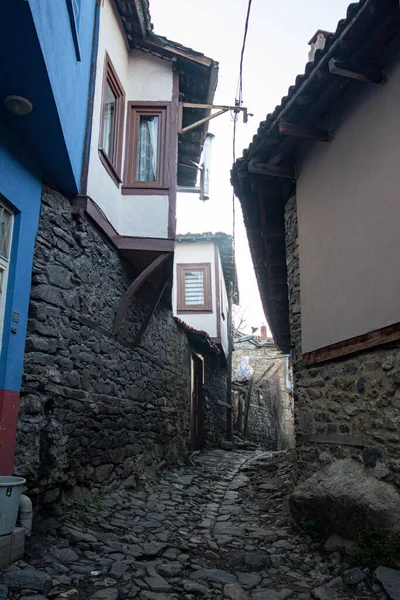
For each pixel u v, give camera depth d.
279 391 21.17
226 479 7.91
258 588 3.31
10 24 3.28
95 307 5.45
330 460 4.52
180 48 7.20
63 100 4.19
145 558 3.77
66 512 4.38
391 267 3.68
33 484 3.97
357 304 4.15
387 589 2.98
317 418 4.81
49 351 4.34
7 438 3.69
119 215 6.49
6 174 3.94
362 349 4.01
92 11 5.53
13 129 4.10
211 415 13.31
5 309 3.85
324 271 4.82
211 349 12.56
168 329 8.87
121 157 6.67
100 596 2.84
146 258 6.55
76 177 4.89
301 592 3.25
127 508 5.18
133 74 7.30
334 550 3.77
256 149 5.45
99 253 5.64
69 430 4.63
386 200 3.81
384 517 3.41
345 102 4.60
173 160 6.89
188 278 14.09
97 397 5.38
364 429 3.99
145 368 7.29
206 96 7.99
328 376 4.65
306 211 5.34
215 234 14.06
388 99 3.88
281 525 4.79
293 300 5.71
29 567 3.09
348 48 3.89
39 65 3.58
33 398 4.04
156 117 7.25
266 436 19.09
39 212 4.41
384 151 3.88
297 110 4.75
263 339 23.61
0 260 3.87
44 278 4.36
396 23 3.64
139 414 6.87
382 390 3.77
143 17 6.82
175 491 6.55
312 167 5.25
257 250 7.50
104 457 5.51
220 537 4.52
